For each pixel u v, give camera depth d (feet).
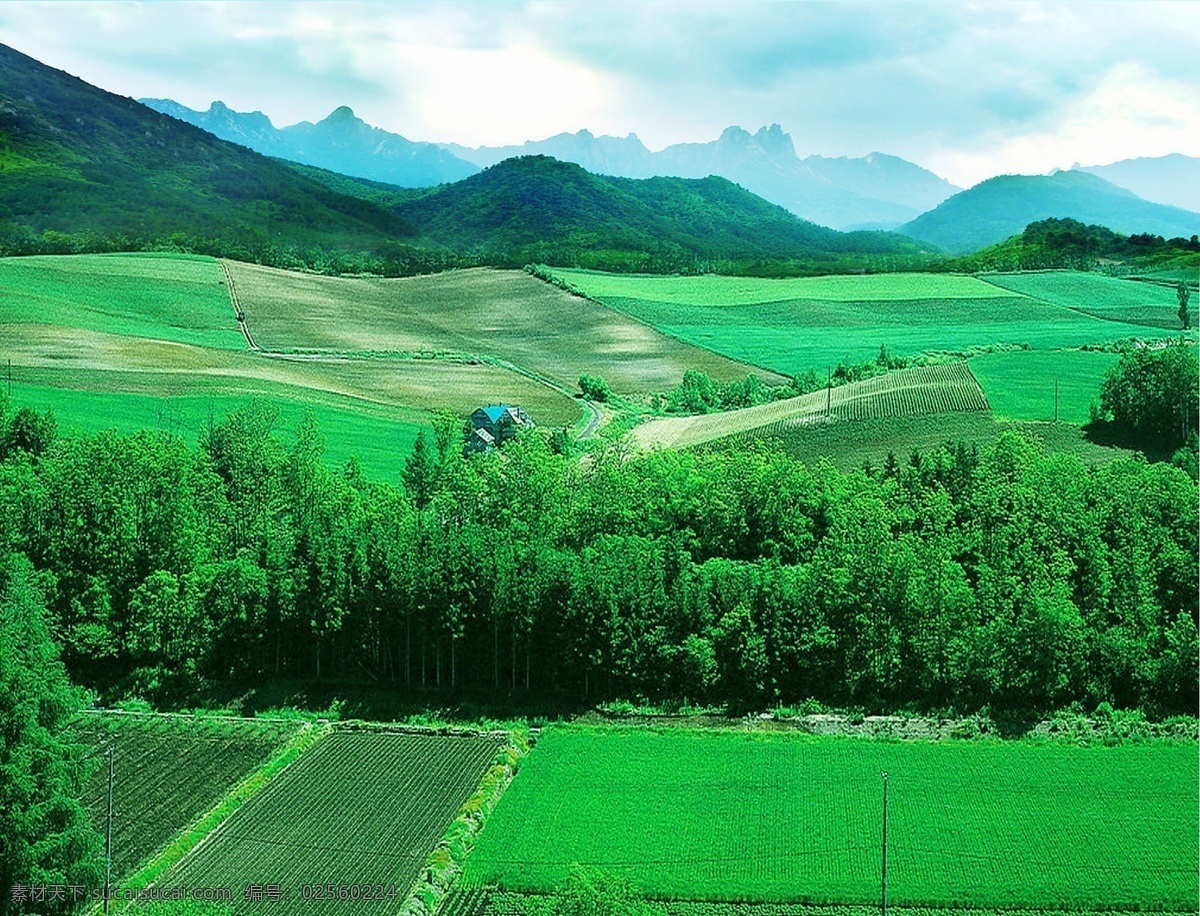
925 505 398.21
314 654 339.36
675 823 245.04
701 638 322.34
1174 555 344.69
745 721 307.99
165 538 355.77
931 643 313.73
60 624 336.90
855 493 407.64
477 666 332.80
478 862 229.86
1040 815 245.45
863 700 314.96
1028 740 289.33
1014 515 372.58
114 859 231.91
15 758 207.82
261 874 225.97
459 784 267.80
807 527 390.83
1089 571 343.26
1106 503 378.12
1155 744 282.97
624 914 172.04
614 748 285.84
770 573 335.47
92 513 352.90
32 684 220.64
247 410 536.42
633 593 327.26
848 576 323.78
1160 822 241.35
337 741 294.25
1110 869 223.30
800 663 317.01
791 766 272.72
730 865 227.20
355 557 339.98
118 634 338.13
